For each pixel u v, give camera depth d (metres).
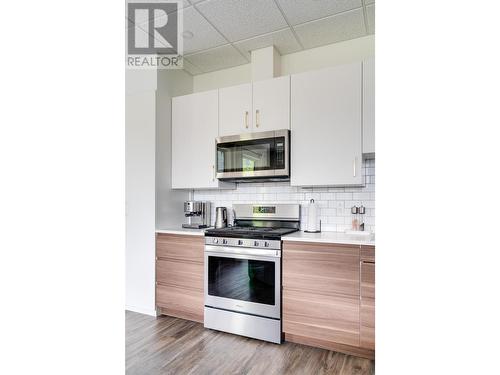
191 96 2.95
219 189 3.15
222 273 2.45
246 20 2.45
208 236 2.52
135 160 2.94
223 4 2.25
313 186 2.59
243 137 2.63
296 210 2.70
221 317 2.44
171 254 2.73
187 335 2.38
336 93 2.34
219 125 2.79
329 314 2.04
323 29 2.56
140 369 1.89
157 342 2.26
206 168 2.85
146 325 2.58
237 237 2.38
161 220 2.90
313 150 2.40
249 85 2.66
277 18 2.41
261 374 1.83
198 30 2.59
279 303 2.20
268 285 2.25
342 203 2.59
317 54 2.85
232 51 2.94
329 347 2.11
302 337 2.20
